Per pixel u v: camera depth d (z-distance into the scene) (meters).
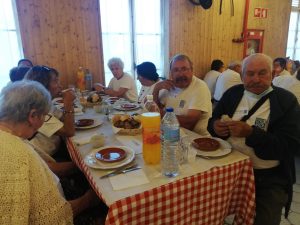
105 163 1.14
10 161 0.78
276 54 5.54
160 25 4.25
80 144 1.42
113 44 3.96
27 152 0.83
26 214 0.78
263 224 1.24
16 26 3.28
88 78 3.61
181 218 1.03
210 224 1.14
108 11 3.82
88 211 1.26
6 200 0.75
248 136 1.23
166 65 4.32
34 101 0.91
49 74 1.65
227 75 3.49
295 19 5.78
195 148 1.28
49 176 0.91
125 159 1.18
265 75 1.34
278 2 5.18
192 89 1.87
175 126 1.13
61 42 3.46
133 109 2.30
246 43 4.93
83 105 2.43
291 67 4.40
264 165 1.38
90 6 3.55
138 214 0.91
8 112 0.88
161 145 1.15
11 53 3.33
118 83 3.24
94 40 3.68
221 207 1.15
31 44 3.30
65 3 3.39
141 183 0.98
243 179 1.20
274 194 1.33
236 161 1.15
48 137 1.61
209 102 1.87
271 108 1.33
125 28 4.00
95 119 1.91
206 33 4.49
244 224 1.22
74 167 1.55
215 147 1.26
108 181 1.00
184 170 1.07
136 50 4.16
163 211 0.97
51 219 0.87
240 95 1.50
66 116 1.55
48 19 3.33
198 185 1.04
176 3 4.09
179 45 4.29
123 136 1.52
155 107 1.75
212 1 4.33
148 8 4.10
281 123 1.30
